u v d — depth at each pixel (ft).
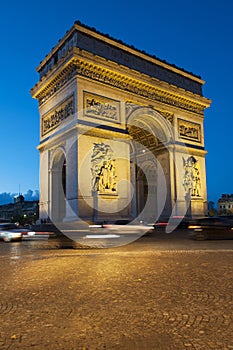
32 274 53.93
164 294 39.55
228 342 25.49
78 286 44.52
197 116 238.68
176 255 74.79
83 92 175.63
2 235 137.08
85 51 175.52
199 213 221.05
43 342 26.05
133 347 24.90
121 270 55.52
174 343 25.49
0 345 25.62
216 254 75.97
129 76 194.29
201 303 35.65
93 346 25.17
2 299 38.83
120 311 33.37
